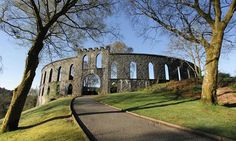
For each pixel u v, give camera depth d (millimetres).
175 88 28812
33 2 14391
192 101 18859
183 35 16156
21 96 13852
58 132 9680
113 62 47406
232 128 8750
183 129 9453
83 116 14422
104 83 46375
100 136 8625
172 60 49062
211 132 8281
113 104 21547
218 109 13016
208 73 14578
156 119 11727
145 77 46156
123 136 8539
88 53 50062
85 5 17188
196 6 15203
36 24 15781
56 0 15805
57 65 54250
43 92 56781
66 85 50281
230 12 14438
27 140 9625
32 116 19453
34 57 14367
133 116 13977
